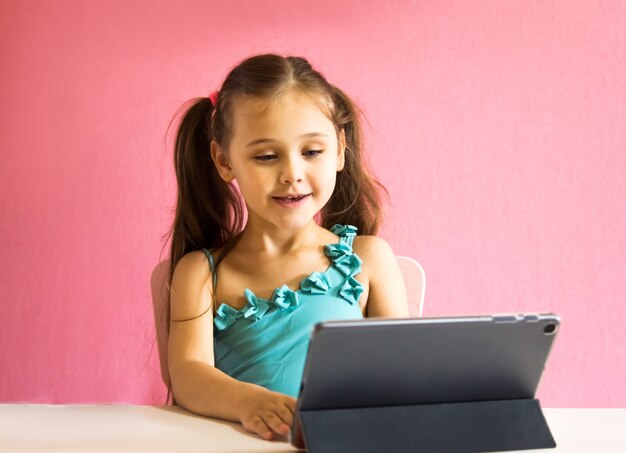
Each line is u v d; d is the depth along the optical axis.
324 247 1.34
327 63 2.38
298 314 1.26
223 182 1.44
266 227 1.31
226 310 1.28
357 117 1.44
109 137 2.46
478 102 2.36
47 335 2.48
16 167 2.50
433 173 2.36
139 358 2.45
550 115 2.36
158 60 2.44
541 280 2.35
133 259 2.45
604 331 2.35
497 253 2.35
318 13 2.38
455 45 2.36
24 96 2.50
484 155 2.36
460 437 0.78
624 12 2.35
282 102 1.20
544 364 0.81
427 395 0.79
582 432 0.87
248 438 0.86
